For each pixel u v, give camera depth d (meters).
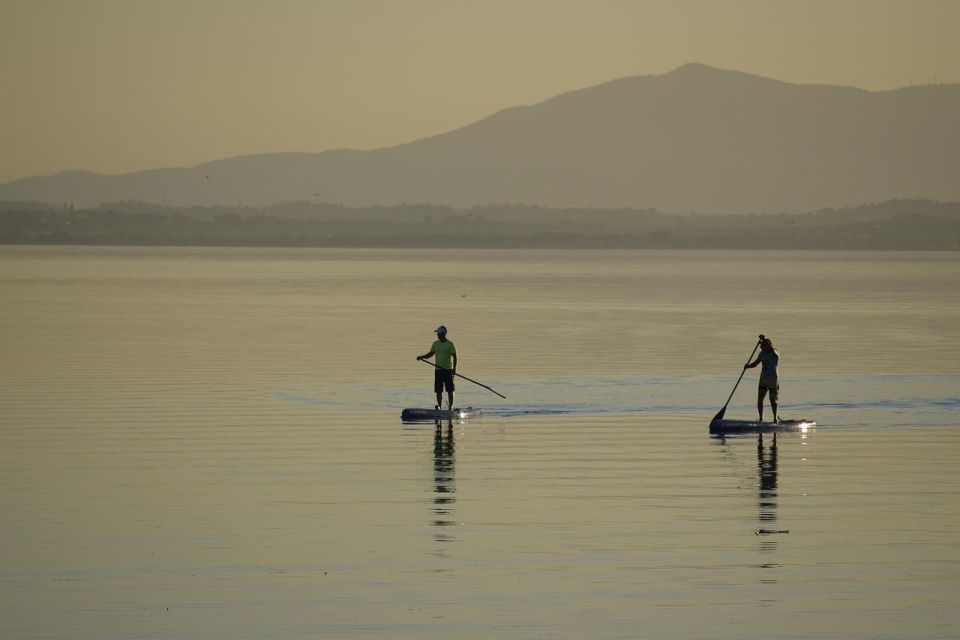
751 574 53.69
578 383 123.25
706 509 65.25
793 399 111.75
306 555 56.50
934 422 97.50
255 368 138.38
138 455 81.31
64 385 121.81
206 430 92.50
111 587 51.94
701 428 94.38
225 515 63.91
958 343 172.38
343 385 122.06
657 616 48.53
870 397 112.94
